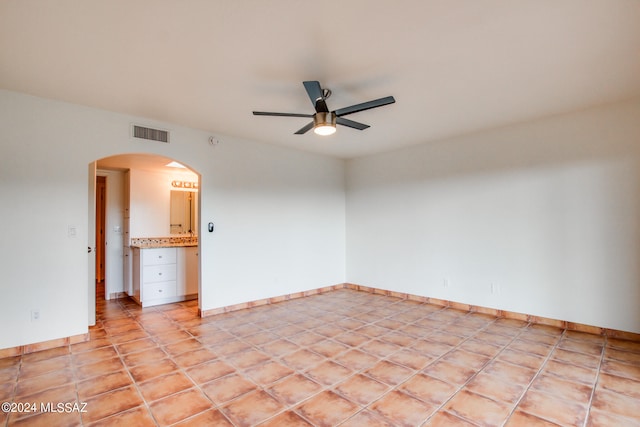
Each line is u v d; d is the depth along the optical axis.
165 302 4.82
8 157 2.88
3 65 2.44
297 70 2.55
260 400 2.20
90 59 2.37
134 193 5.23
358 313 4.25
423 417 2.00
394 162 5.23
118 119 3.46
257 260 4.66
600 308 3.39
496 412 2.05
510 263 3.98
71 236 3.16
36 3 1.75
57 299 3.09
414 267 4.95
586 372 2.56
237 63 2.44
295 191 5.18
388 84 2.82
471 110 3.46
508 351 2.98
